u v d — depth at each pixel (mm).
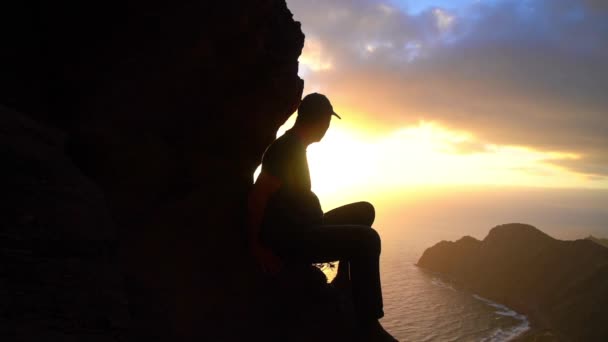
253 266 3568
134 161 3436
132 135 3766
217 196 3992
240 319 3051
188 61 4172
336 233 2941
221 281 3252
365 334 2977
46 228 1625
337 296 3805
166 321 2582
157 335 2418
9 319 1187
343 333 3432
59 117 3742
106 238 1820
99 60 3906
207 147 4566
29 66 3729
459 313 170375
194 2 4109
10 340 1108
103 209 2082
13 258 1416
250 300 3268
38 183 1943
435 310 177375
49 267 1463
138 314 2479
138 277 2793
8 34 3633
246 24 4426
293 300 3512
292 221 2982
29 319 1225
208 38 4219
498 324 152375
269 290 3480
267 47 4926
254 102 4754
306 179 3158
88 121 3709
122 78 3932
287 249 2984
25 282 1351
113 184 3217
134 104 3961
